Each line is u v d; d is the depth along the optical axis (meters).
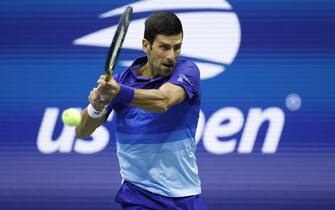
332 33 23.25
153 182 14.92
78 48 23.47
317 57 23.27
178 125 14.72
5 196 23.56
